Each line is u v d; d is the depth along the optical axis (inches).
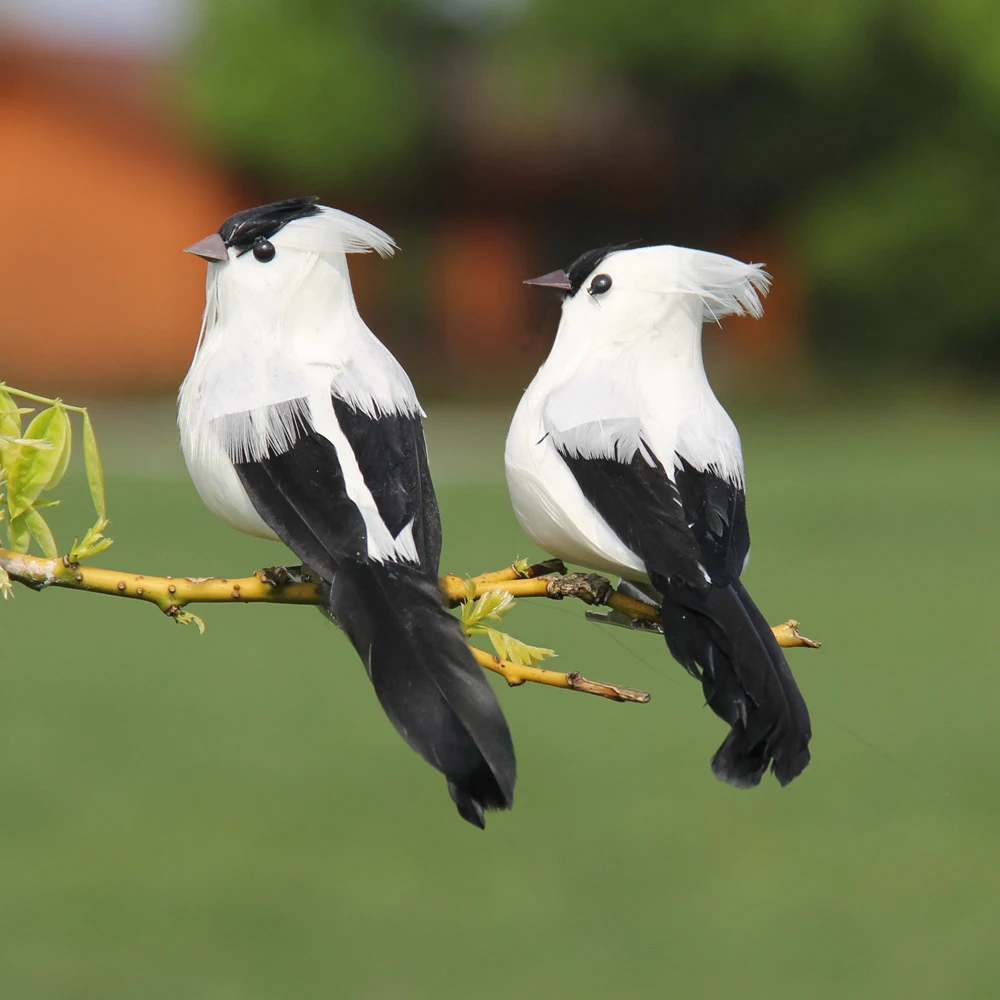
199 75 1184.8
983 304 1255.5
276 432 143.5
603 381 147.3
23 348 1181.7
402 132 1198.3
